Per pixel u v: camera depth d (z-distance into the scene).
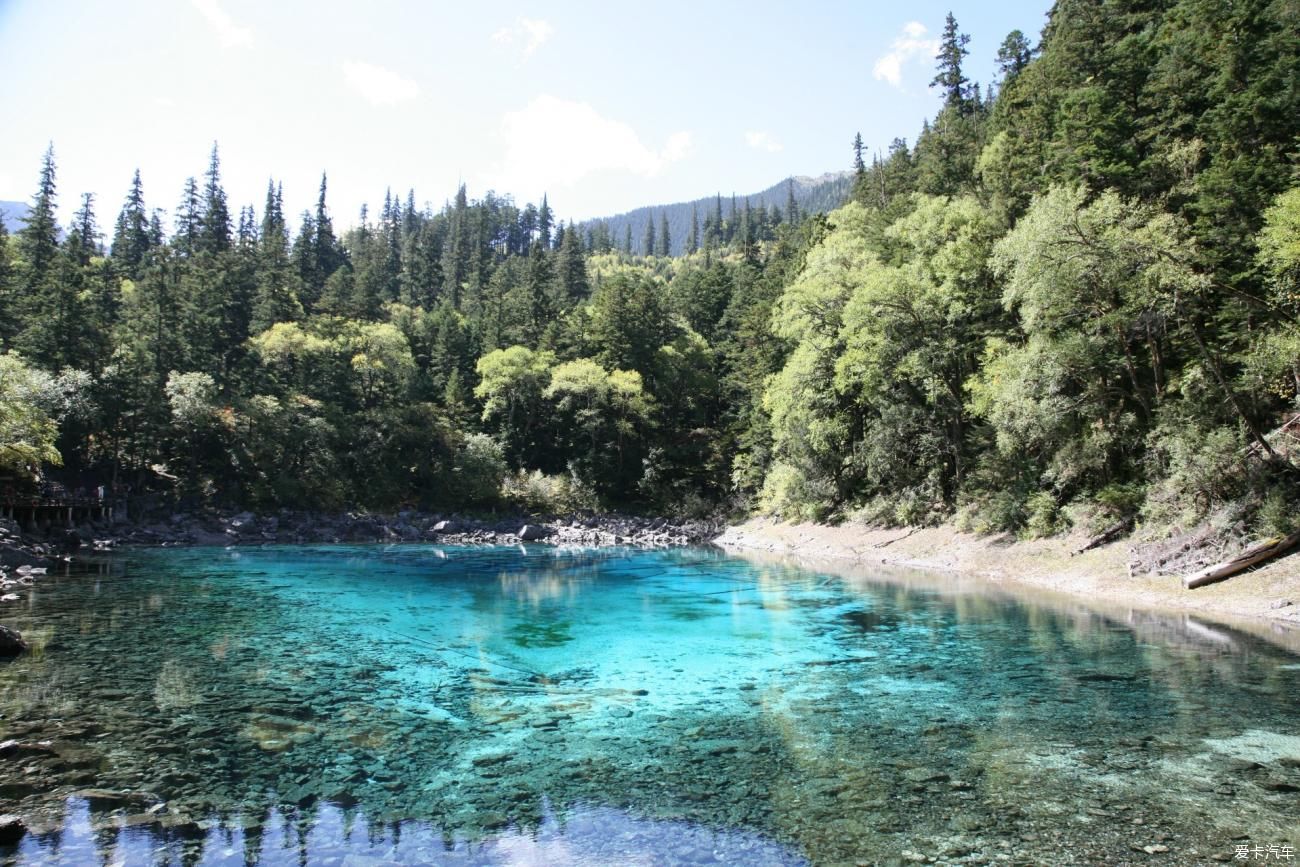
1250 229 25.31
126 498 50.69
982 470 35.31
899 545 38.75
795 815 7.94
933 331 37.91
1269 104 27.27
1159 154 30.95
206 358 60.62
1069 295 26.02
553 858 7.02
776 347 61.34
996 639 17.33
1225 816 7.69
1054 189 25.91
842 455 47.94
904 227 41.53
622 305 77.56
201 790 8.62
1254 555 20.42
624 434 71.31
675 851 7.15
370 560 39.38
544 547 51.62
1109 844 7.14
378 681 13.93
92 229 85.00
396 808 8.18
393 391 71.75
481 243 144.50
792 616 21.31
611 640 17.97
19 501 40.34
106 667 14.60
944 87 76.56
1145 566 23.41
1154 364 27.20
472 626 19.94
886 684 13.49
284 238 98.06
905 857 6.96
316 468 60.00
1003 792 8.44
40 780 8.81
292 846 7.22
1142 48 36.25
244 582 29.14
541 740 10.50
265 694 12.88
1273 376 22.08
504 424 71.94
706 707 12.15
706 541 57.31
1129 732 10.42
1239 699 11.85
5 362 35.09
